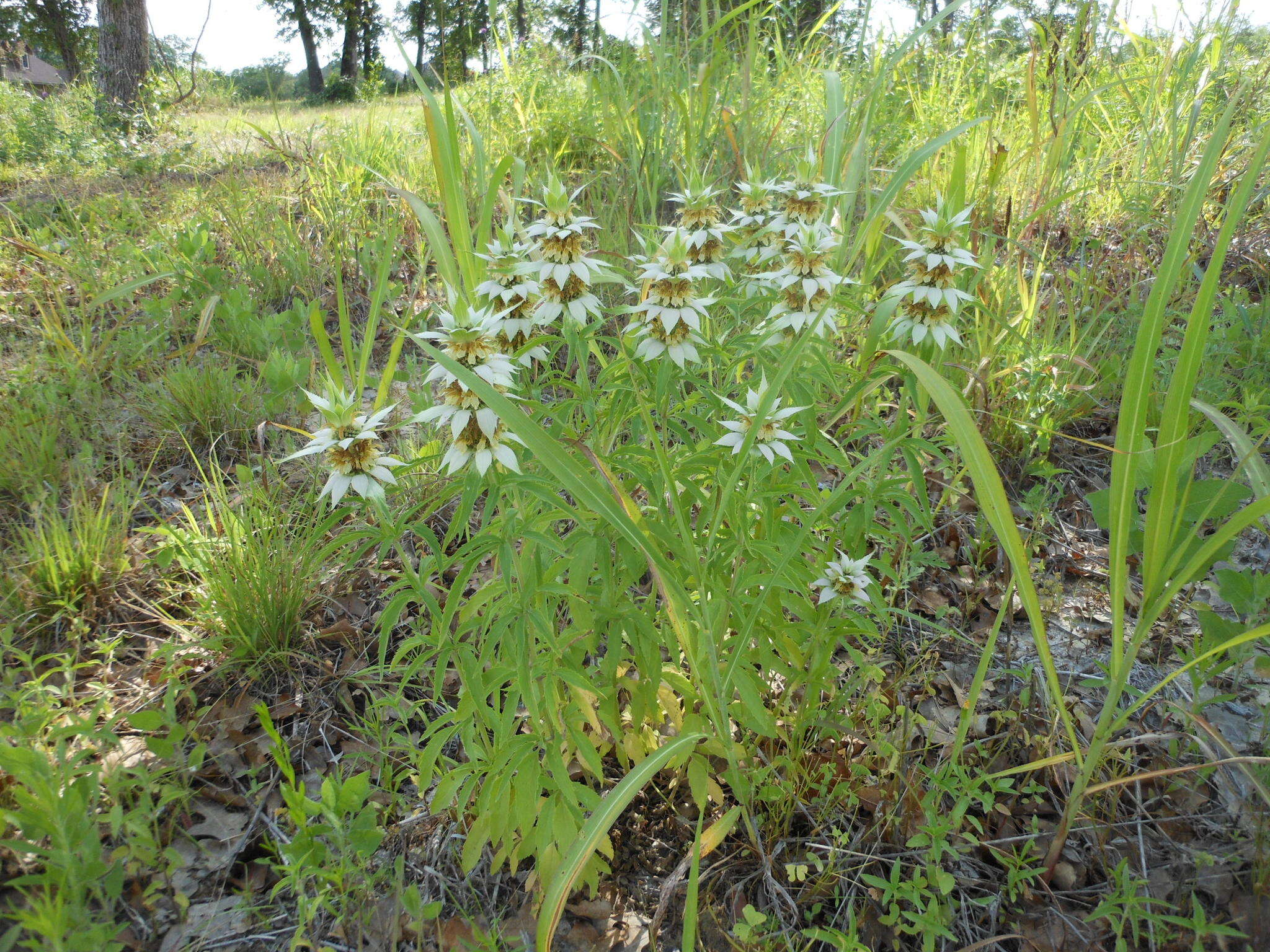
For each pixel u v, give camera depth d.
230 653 0.73
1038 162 1.14
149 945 0.54
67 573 0.76
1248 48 1.44
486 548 0.50
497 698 0.61
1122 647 0.50
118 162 2.24
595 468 0.50
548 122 1.61
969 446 0.45
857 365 0.74
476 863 0.58
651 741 0.65
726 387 0.64
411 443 0.92
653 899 0.60
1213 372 0.92
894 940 0.55
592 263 0.60
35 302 1.23
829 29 1.34
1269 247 1.19
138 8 3.26
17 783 0.59
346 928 0.56
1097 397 1.00
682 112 1.09
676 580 0.52
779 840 0.61
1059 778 0.62
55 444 0.94
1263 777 0.58
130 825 0.55
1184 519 0.75
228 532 0.76
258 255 1.42
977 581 0.82
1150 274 1.13
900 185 0.78
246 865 0.59
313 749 0.68
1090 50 1.22
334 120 2.21
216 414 1.01
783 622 0.61
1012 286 1.04
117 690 0.70
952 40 1.46
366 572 0.83
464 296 0.51
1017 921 0.56
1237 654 0.64
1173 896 0.56
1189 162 1.30
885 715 0.65
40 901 0.52
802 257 0.63
